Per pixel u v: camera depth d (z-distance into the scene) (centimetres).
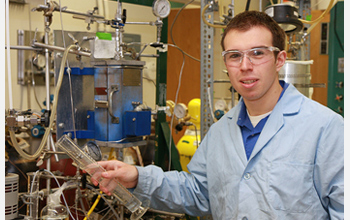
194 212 171
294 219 132
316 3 381
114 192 155
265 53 134
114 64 179
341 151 132
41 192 169
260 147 139
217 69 259
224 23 233
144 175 158
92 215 192
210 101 227
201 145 171
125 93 184
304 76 234
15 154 201
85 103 198
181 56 435
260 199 136
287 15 210
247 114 154
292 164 134
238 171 143
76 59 193
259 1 253
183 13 431
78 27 222
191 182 167
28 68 227
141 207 155
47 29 180
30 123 161
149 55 217
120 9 184
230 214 145
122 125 184
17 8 218
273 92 144
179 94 439
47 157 180
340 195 130
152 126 246
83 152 153
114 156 224
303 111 141
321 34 434
